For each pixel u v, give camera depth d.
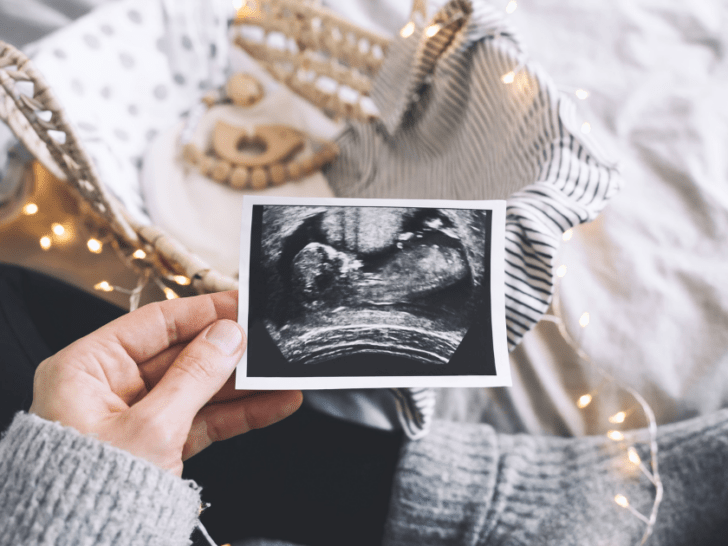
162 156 0.76
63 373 0.35
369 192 0.78
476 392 0.70
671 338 0.69
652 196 0.81
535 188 0.42
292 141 0.81
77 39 0.65
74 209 0.78
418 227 0.43
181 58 0.81
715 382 0.66
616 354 0.70
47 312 0.51
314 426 0.56
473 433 0.62
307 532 0.53
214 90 0.88
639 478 0.55
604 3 1.02
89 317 0.52
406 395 0.51
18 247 0.75
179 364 0.35
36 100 0.45
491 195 0.55
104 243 0.76
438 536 0.54
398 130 0.75
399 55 0.70
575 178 0.43
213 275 0.49
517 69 0.51
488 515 0.54
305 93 0.90
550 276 0.41
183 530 0.30
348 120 0.87
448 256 0.43
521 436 0.63
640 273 0.74
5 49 0.45
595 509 0.54
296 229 0.43
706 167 0.82
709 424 0.57
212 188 0.77
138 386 0.40
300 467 0.53
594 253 0.76
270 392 0.45
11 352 0.45
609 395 0.68
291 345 0.40
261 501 0.52
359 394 0.66
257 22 0.87
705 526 0.54
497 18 0.55
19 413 0.30
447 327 0.41
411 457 0.56
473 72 0.60
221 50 0.86
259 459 0.53
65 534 0.26
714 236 0.76
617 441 0.60
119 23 0.71
